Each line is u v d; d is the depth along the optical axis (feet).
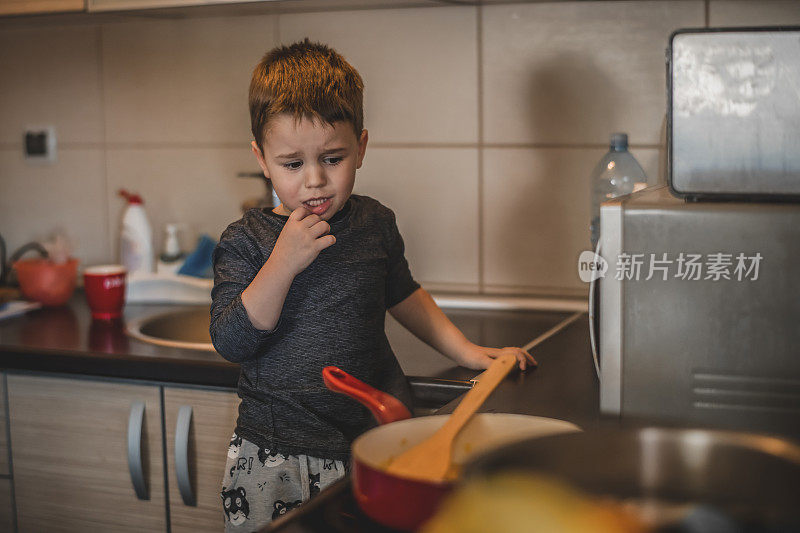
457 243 5.90
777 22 5.08
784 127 2.39
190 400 4.54
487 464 1.61
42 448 4.95
